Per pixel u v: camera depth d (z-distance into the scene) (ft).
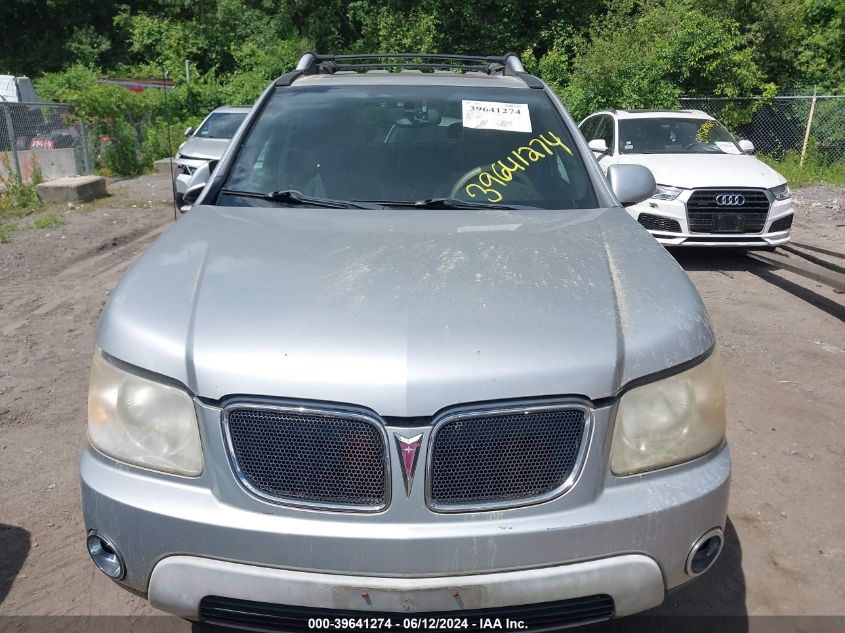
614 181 11.35
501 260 8.27
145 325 7.27
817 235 33.27
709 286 24.53
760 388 16.10
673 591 7.19
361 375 6.56
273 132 11.62
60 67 114.01
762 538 10.78
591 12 75.82
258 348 6.80
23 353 18.53
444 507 6.59
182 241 8.95
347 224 9.48
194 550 6.73
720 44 54.29
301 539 6.55
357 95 12.34
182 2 103.14
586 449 6.70
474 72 15.08
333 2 82.58
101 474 7.14
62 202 41.34
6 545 10.73
